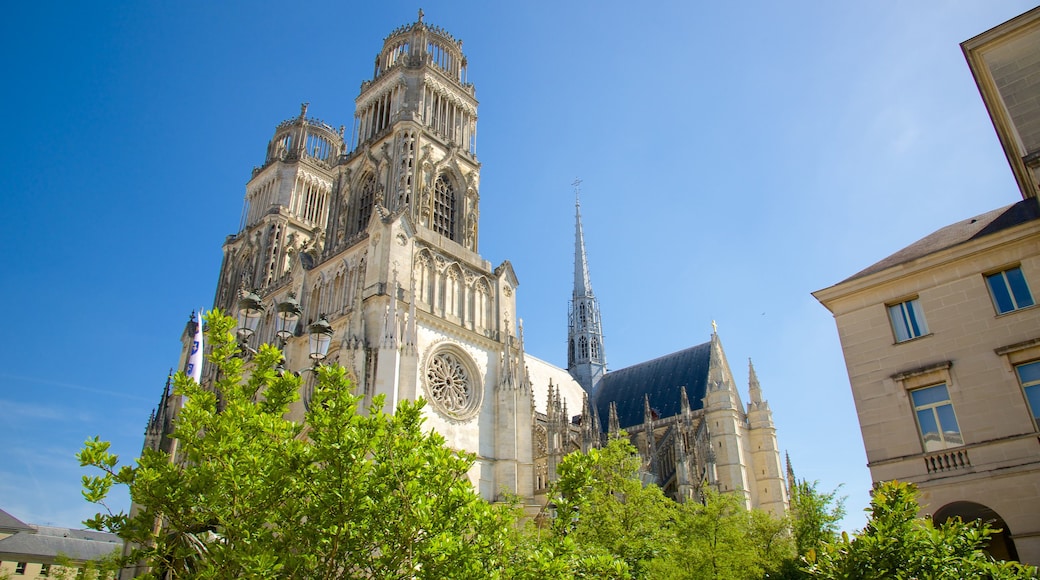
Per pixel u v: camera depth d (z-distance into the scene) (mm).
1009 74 41125
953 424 38156
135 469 20734
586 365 133125
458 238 79625
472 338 71375
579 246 147500
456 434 64812
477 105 92688
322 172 106062
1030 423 35500
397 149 77188
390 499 21625
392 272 64938
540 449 84125
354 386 57500
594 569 23594
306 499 22297
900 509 24250
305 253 81062
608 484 54500
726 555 47031
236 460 21562
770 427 107000
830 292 44781
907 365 40562
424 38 91312
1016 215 40688
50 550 110562
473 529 25047
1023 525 33938
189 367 38719
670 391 114438
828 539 53031
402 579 21109
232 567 20156
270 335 78000
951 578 22406
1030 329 37031
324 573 20781
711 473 90438
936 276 41125
